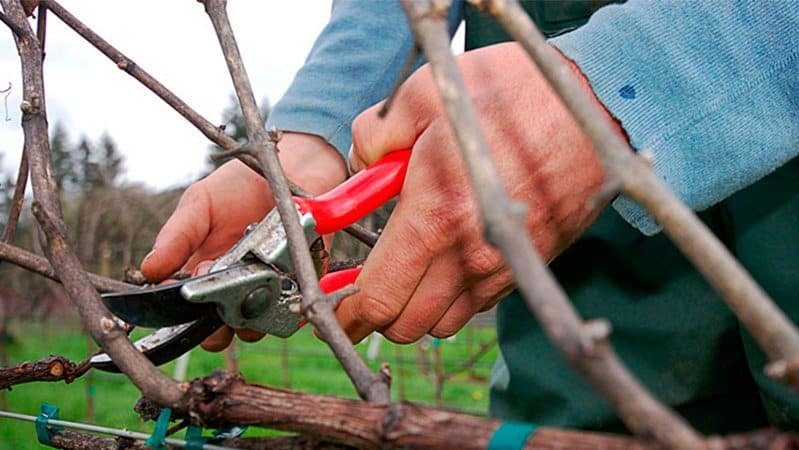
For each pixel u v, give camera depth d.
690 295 1.62
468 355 11.73
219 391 0.77
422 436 0.63
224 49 1.05
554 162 1.07
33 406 6.92
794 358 0.45
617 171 0.49
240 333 1.52
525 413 1.81
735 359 1.63
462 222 1.08
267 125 1.82
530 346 1.80
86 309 0.87
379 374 0.74
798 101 1.08
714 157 1.08
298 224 0.91
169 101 1.32
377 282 1.14
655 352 1.65
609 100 1.07
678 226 0.48
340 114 1.75
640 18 1.10
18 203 1.37
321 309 0.82
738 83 1.08
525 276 0.46
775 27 1.08
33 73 1.20
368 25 1.88
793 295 1.40
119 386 8.06
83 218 13.99
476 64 1.12
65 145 17.95
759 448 0.46
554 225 1.13
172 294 1.08
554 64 0.52
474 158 0.50
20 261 1.15
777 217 1.43
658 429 0.42
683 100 1.07
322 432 0.69
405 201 1.12
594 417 1.67
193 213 1.58
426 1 0.56
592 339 0.43
